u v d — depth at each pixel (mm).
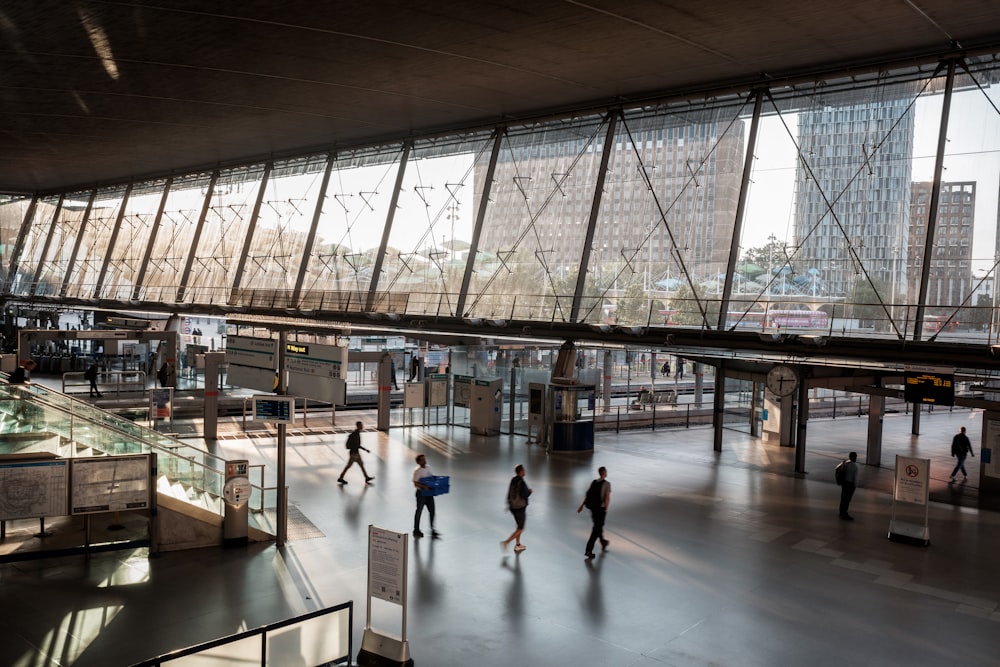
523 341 26047
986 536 14594
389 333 24875
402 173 25438
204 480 13391
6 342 43031
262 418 13008
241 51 16719
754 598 11031
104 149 29703
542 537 13797
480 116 22812
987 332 15008
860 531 14641
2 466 11820
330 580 11539
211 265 31625
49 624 9773
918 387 16734
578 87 19281
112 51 16797
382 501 16078
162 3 13742
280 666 7453
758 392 26609
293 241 28391
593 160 20891
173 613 10172
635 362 37375
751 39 15258
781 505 16531
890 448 25531
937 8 13281
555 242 21250
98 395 29781
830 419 33406
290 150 29188
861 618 10367
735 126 18547
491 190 22969
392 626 9883
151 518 12641
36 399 13016
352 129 25062
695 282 18750
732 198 18406
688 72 17781
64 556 12438
